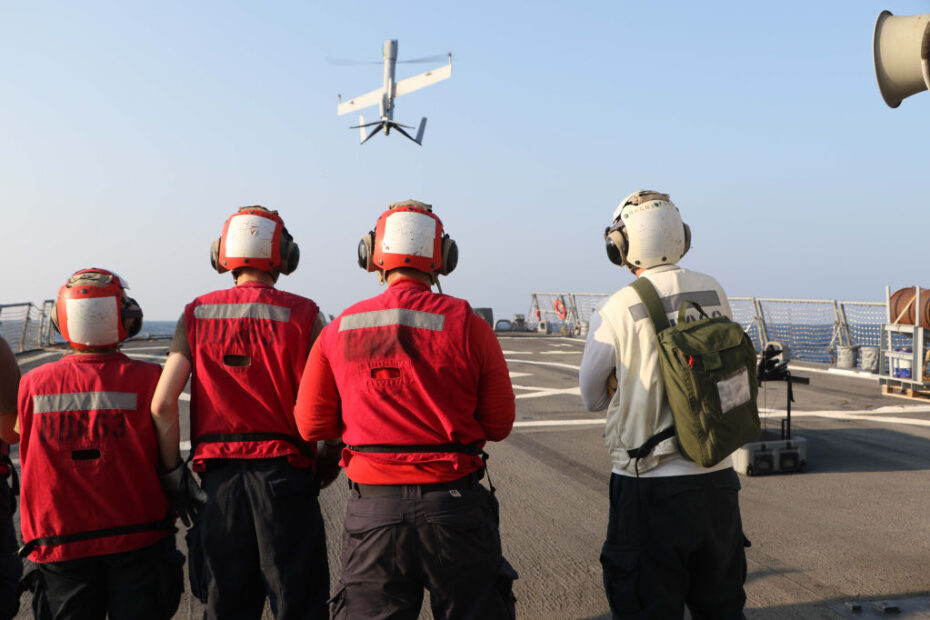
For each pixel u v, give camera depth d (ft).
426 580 6.82
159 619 8.18
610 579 7.79
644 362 7.78
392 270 7.59
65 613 7.89
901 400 34.65
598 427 27.94
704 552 7.72
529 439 25.64
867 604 11.57
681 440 7.36
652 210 8.39
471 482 7.13
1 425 8.80
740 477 20.38
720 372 7.41
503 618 7.06
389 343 6.95
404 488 6.78
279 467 8.09
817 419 29.50
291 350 8.21
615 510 7.95
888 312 36.60
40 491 7.71
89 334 7.91
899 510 17.06
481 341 7.17
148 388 8.09
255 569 8.07
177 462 8.11
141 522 7.94
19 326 58.54
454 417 6.92
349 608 6.86
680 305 8.08
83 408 7.79
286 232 9.24
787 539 14.97
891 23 6.82
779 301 53.88
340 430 7.81
